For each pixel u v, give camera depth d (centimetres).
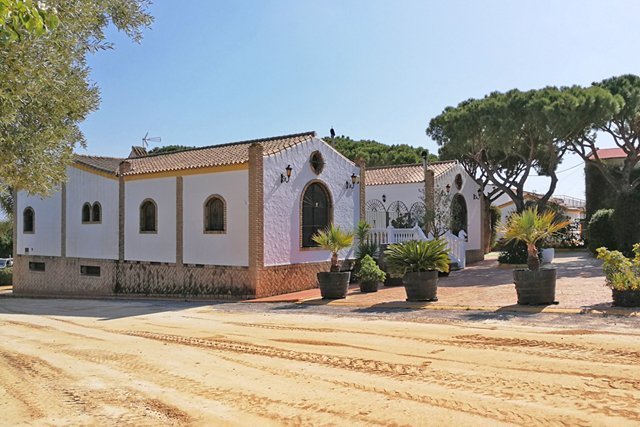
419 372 723
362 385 684
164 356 918
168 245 2117
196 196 2019
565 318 1025
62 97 872
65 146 993
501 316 1094
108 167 2516
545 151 2873
